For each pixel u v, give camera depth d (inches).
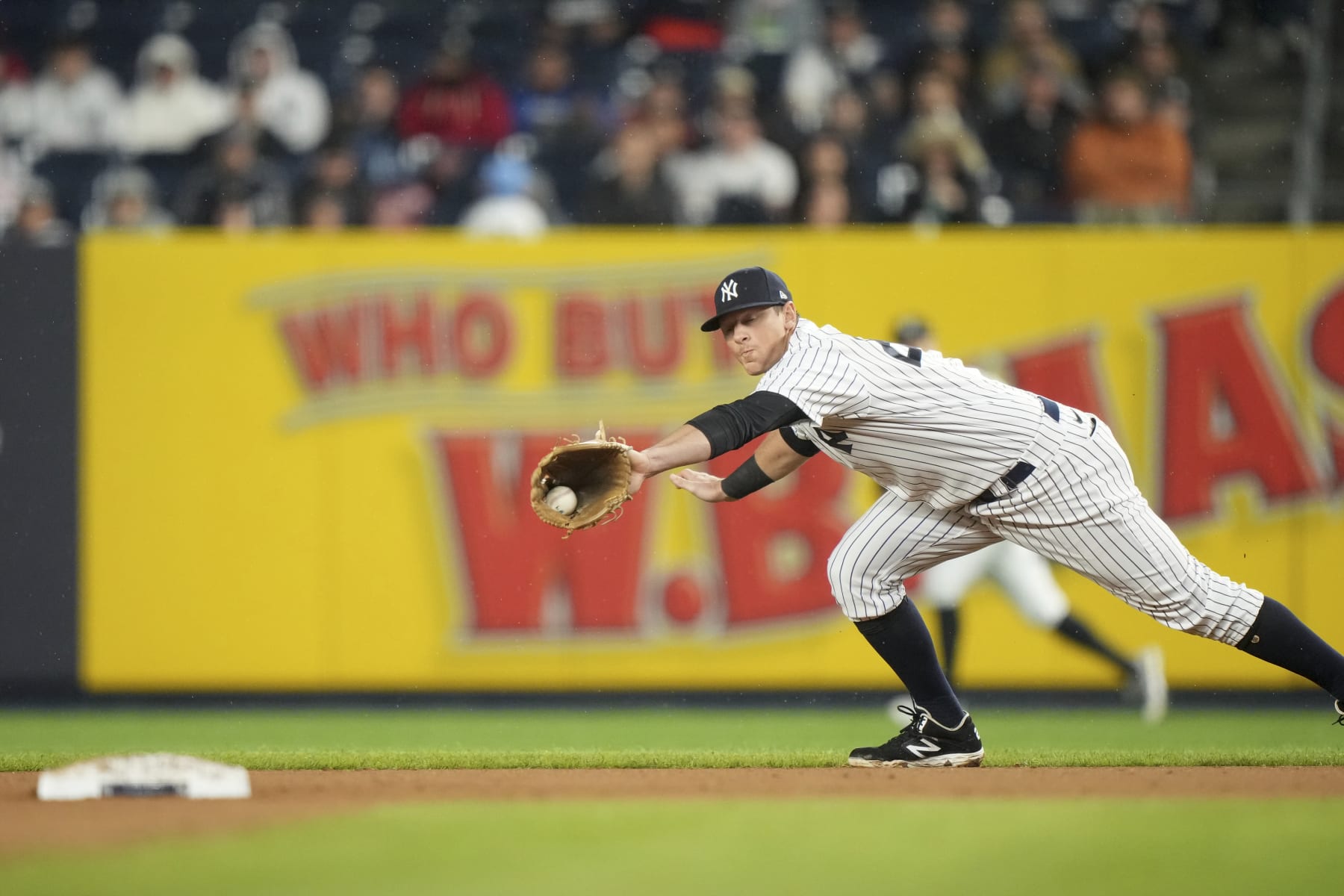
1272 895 391.9
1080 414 612.7
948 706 661.9
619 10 1715.1
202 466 1096.2
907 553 641.6
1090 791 561.6
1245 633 614.9
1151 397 1106.7
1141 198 1464.1
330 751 759.7
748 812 507.2
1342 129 1581.0
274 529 1095.6
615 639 1098.7
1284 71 1604.3
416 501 1103.6
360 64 1679.4
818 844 450.0
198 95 1619.1
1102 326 1107.3
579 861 424.5
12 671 1087.6
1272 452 1103.0
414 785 583.8
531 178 1533.0
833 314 1105.4
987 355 1106.1
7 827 474.0
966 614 1086.4
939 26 1633.9
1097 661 1087.6
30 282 1093.8
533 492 521.7
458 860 423.8
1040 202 1480.1
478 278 1109.1
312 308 1103.0
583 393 1110.4
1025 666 1087.0
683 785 583.2
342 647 1096.2
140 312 1096.2
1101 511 601.6
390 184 1519.4
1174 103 1502.2
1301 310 1103.6
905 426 590.9
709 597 1098.7
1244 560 1101.7
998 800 536.4
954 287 1105.4
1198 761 687.1
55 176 1610.5
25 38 1676.9
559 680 1096.2
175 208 1574.8
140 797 547.5
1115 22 1643.7
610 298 1111.6
